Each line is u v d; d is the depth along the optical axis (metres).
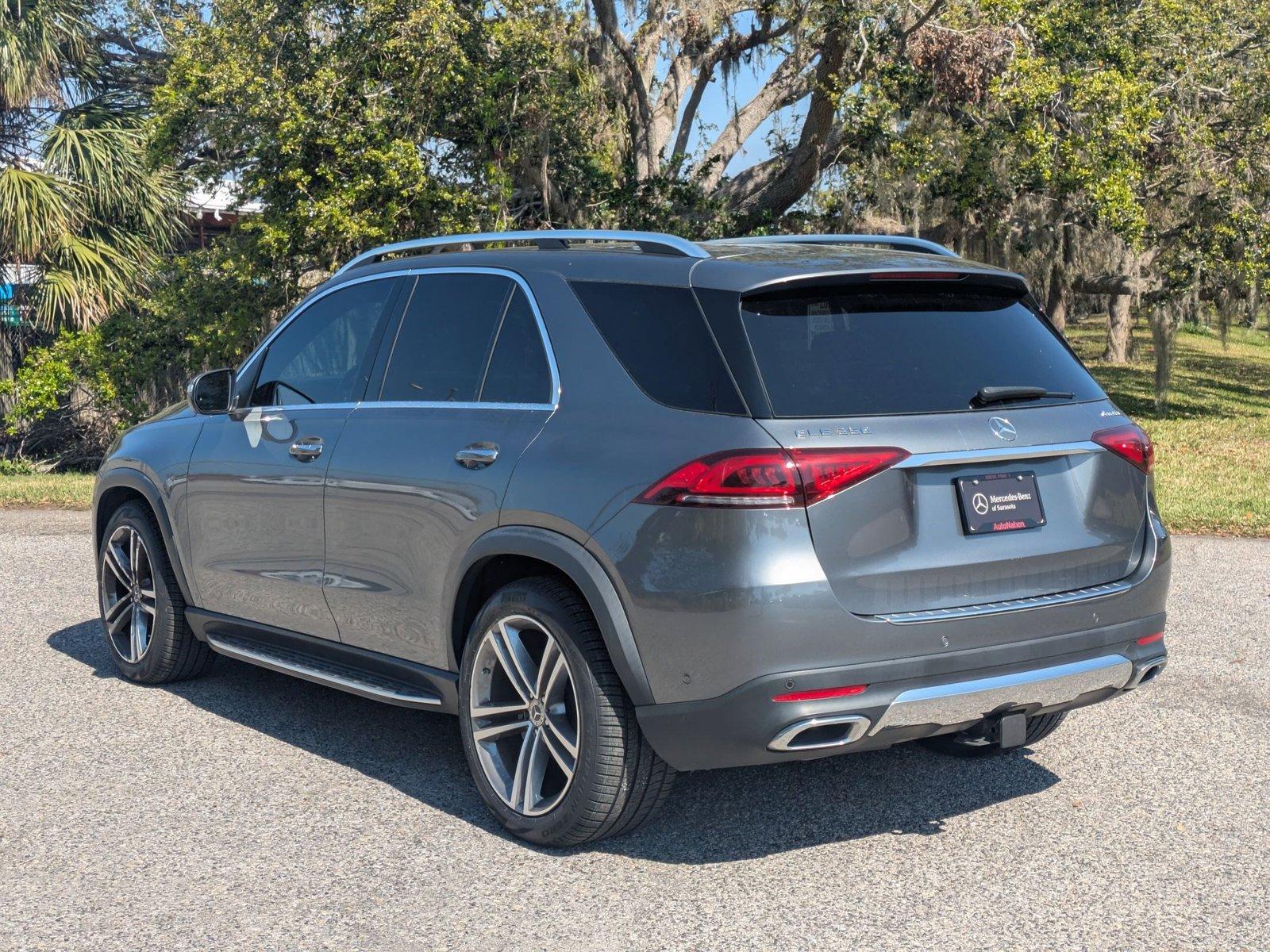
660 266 3.88
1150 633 3.94
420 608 4.28
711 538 3.40
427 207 17.59
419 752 4.86
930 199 21.27
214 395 5.27
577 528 3.67
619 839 3.98
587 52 20.44
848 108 19.42
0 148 19.95
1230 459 17.08
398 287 4.76
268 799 4.33
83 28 20.94
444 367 4.41
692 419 3.55
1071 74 18.64
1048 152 19.05
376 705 5.50
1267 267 22.70
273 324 19.64
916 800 4.32
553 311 4.09
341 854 3.86
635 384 3.75
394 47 16.34
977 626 3.54
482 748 4.06
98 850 3.89
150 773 4.60
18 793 4.38
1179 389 34.03
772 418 3.44
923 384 3.65
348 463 4.54
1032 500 3.72
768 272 3.67
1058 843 3.94
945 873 3.71
